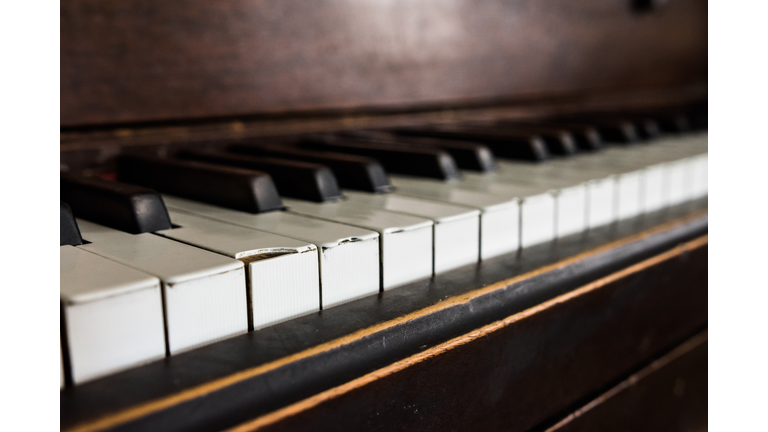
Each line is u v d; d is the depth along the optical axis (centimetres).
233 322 31
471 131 60
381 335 32
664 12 103
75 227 33
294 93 54
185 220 36
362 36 59
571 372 41
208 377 29
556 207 42
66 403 27
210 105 48
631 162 53
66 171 43
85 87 43
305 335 31
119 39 44
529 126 66
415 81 65
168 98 46
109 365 29
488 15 72
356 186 43
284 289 32
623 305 43
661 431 52
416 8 64
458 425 36
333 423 31
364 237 34
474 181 45
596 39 89
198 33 47
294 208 38
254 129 52
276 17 52
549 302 38
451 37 68
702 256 49
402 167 47
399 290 35
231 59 49
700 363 55
